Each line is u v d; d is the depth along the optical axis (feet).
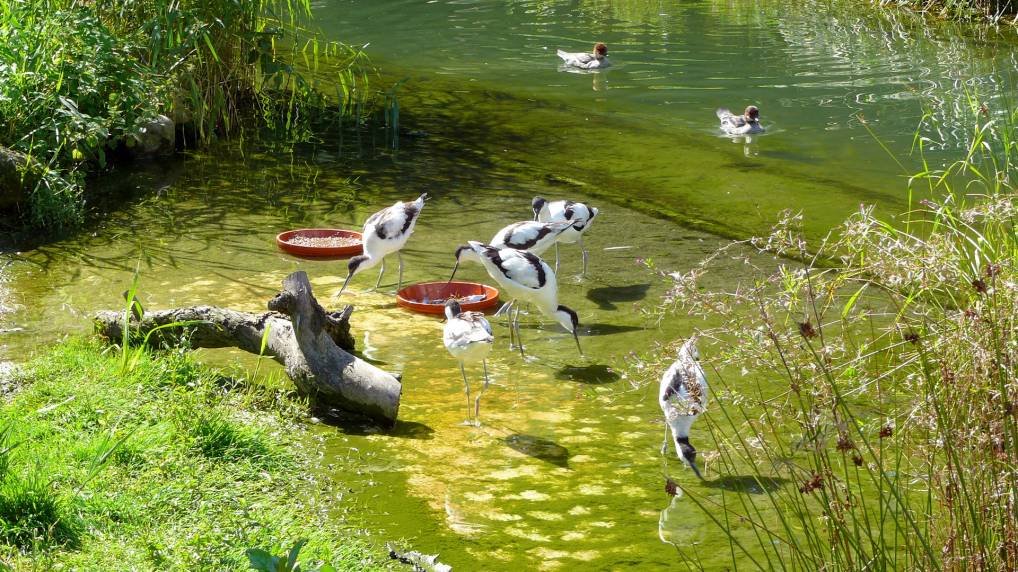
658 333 27.81
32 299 28.45
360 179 42.19
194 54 45.83
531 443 22.04
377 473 20.53
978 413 14.39
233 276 31.07
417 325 28.32
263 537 17.10
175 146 45.98
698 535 18.54
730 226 36.68
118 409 21.16
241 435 20.89
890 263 17.93
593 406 23.86
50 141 37.76
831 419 18.03
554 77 60.95
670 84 58.90
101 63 39.32
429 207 38.75
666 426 22.88
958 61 61.26
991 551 13.60
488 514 19.17
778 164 44.14
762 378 24.30
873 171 42.80
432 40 71.36
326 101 55.21
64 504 17.17
